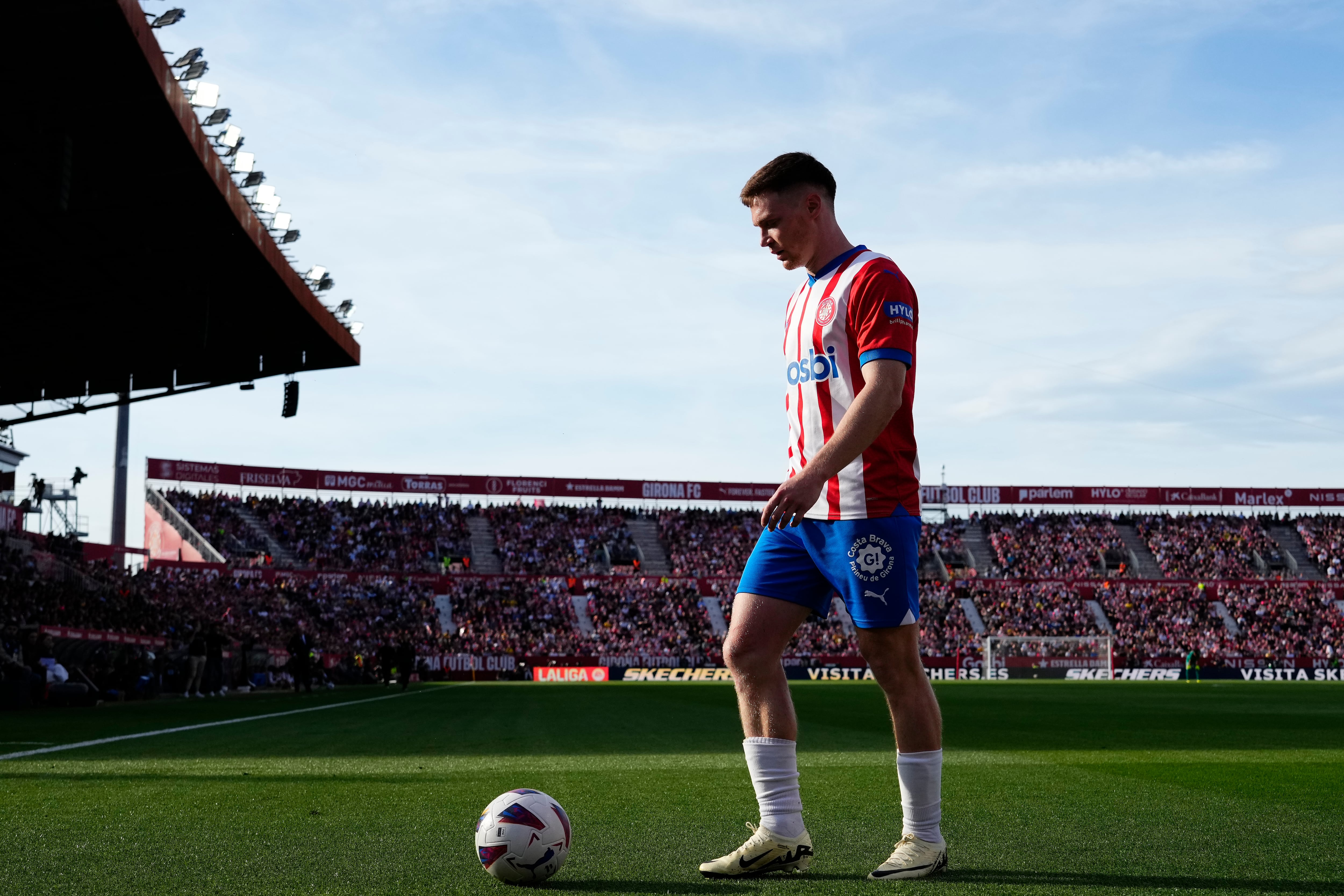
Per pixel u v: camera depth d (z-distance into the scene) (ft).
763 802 10.60
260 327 77.25
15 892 9.36
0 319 73.77
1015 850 11.90
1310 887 9.71
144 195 55.88
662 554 192.13
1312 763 24.32
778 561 11.18
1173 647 173.17
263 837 12.58
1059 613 181.27
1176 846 12.17
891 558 10.59
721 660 159.22
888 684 10.71
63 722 41.22
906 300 10.87
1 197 55.01
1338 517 204.33
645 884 9.91
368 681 127.13
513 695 80.33
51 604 76.02
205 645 79.66
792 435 11.66
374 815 14.56
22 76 45.09
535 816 9.93
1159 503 201.16
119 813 14.74
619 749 28.25
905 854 10.34
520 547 186.29
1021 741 32.17
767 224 11.57
